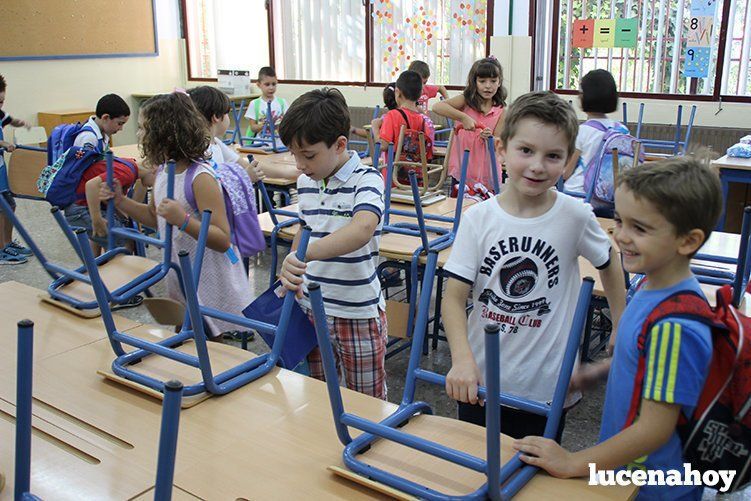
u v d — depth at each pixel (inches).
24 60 270.5
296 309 65.9
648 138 234.7
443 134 256.2
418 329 49.4
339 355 74.3
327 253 64.2
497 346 33.0
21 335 33.2
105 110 146.6
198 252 61.9
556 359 55.2
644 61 233.1
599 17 237.1
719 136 224.4
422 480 41.9
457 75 267.1
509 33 252.5
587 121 120.8
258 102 214.1
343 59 289.0
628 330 40.9
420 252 98.6
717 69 221.5
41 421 50.9
